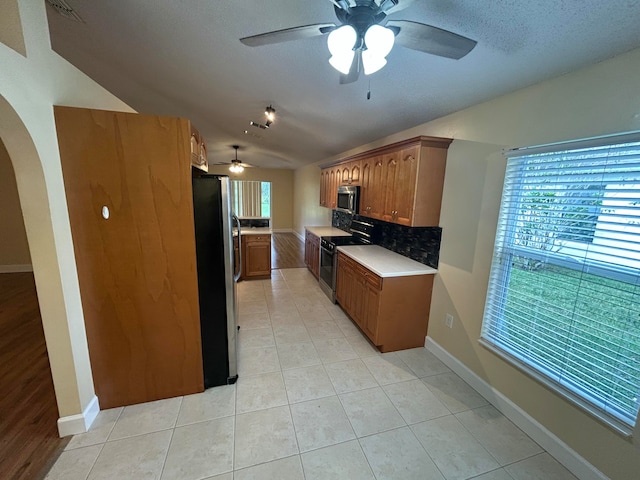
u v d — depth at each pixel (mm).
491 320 2133
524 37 1406
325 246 4184
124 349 1925
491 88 1895
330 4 1521
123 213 1775
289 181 9734
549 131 1666
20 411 1885
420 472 1574
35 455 1598
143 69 2826
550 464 1640
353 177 3744
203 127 4828
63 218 1596
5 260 4773
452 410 2031
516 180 1907
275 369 2455
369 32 1038
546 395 1720
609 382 1458
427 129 2682
